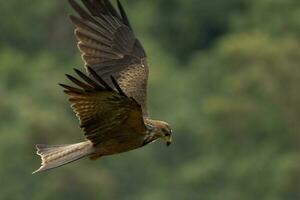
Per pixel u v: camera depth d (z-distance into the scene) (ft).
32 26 170.60
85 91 37.09
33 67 150.10
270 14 167.32
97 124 38.19
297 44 143.23
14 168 118.83
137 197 129.39
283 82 138.51
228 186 133.69
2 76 146.92
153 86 147.13
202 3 183.62
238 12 185.88
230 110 135.95
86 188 114.73
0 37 170.30
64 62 160.15
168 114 142.00
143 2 179.42
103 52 43.14
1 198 118.62
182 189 132.87
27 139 118.01
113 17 43.75
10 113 129.70
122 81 42.73
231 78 140.77
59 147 38.93
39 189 117.50
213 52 167.84
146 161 131.23
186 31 182.91
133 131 38.78
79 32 42.96
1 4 170.09
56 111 124.16
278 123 137.28
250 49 140.36
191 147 137.80
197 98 148.56
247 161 134.72
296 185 130.93
